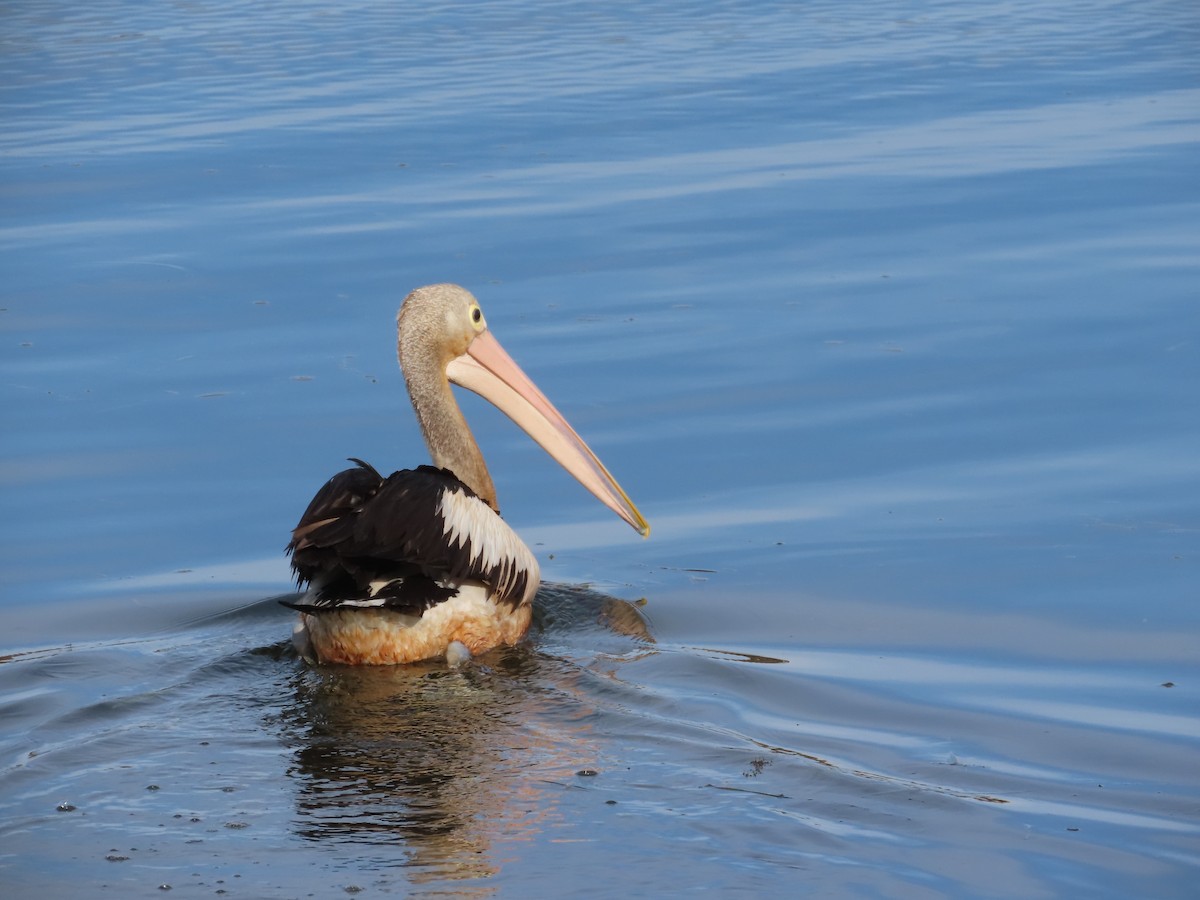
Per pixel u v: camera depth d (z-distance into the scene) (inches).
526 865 294.2
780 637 426.6
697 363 637.3
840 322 676.1
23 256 803.4
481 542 420.2
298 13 1673.2
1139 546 474.0
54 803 322.3
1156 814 319.0
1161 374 604.4
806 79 1225.4
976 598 446.6
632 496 528.4
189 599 459.2
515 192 904.3
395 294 727.7
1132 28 1459.2
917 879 289.6
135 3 1768.0
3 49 1466.5
